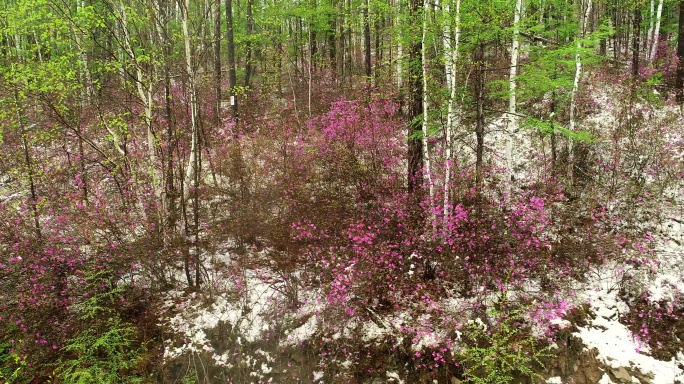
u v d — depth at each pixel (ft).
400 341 17.89
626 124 33.04
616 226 23.17
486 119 37.04
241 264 22.86
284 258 22.31
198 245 21.97
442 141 27.99
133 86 26.35
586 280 20.20
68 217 21.88
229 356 18.25
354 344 18.08
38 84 23.26
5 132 28.14
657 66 49.90
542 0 26.89
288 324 19.19
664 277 19.27
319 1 48.80
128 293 20.63
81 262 19.51
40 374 16.98
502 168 28.09
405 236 20.89
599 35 22.89
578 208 25.07
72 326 18.48
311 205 24.93
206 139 34.24
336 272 19.38
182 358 18.17
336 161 28.14
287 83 59.52
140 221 22.44
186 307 20.70
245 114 45.47
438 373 16.84
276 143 33.01
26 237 20.22
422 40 21.24
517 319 18.06
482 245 20.11
